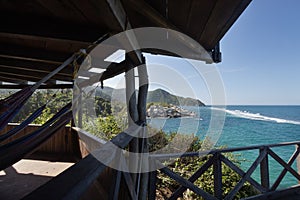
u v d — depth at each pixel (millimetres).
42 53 2445
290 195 3197
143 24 1972
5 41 2246
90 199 2820
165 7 1599
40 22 1618
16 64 2994
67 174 703
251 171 2947
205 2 1469
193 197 3609
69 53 2492
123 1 1494
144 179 2324
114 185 1289
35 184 3176
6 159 1008
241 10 1544
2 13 1562
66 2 1356
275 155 3211
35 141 1207
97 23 1631
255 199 2973
